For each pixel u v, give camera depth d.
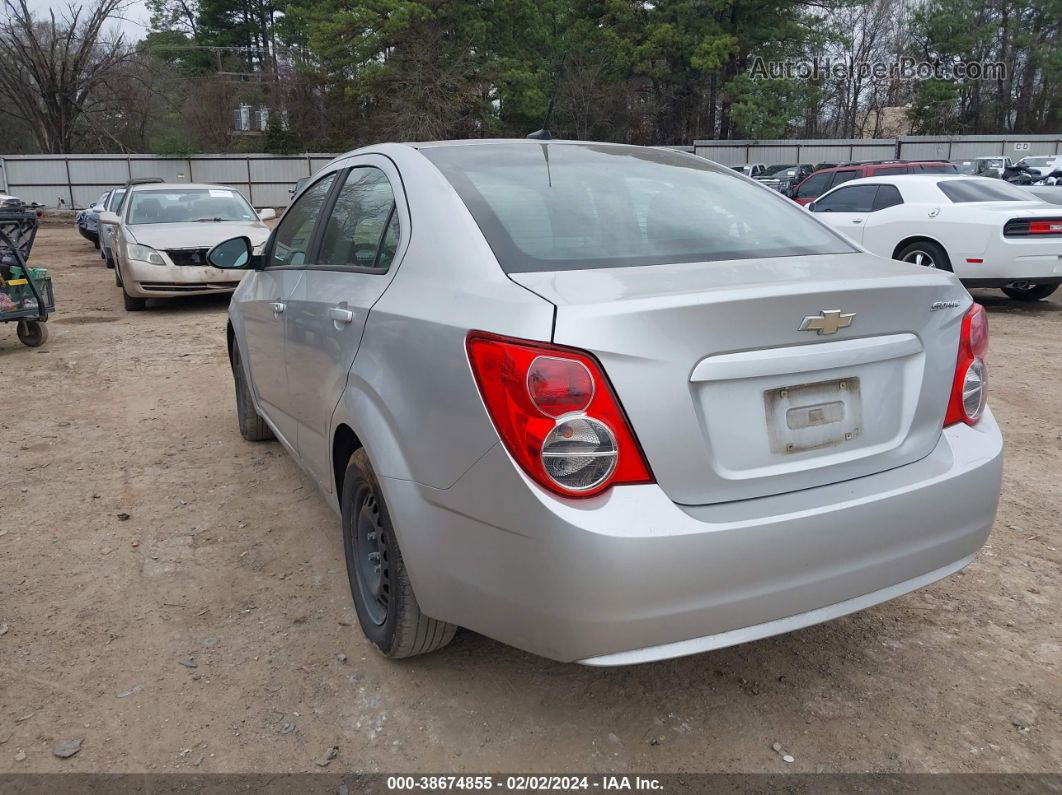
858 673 2.80
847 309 2.23
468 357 2.14
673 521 2.03
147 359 7.80
